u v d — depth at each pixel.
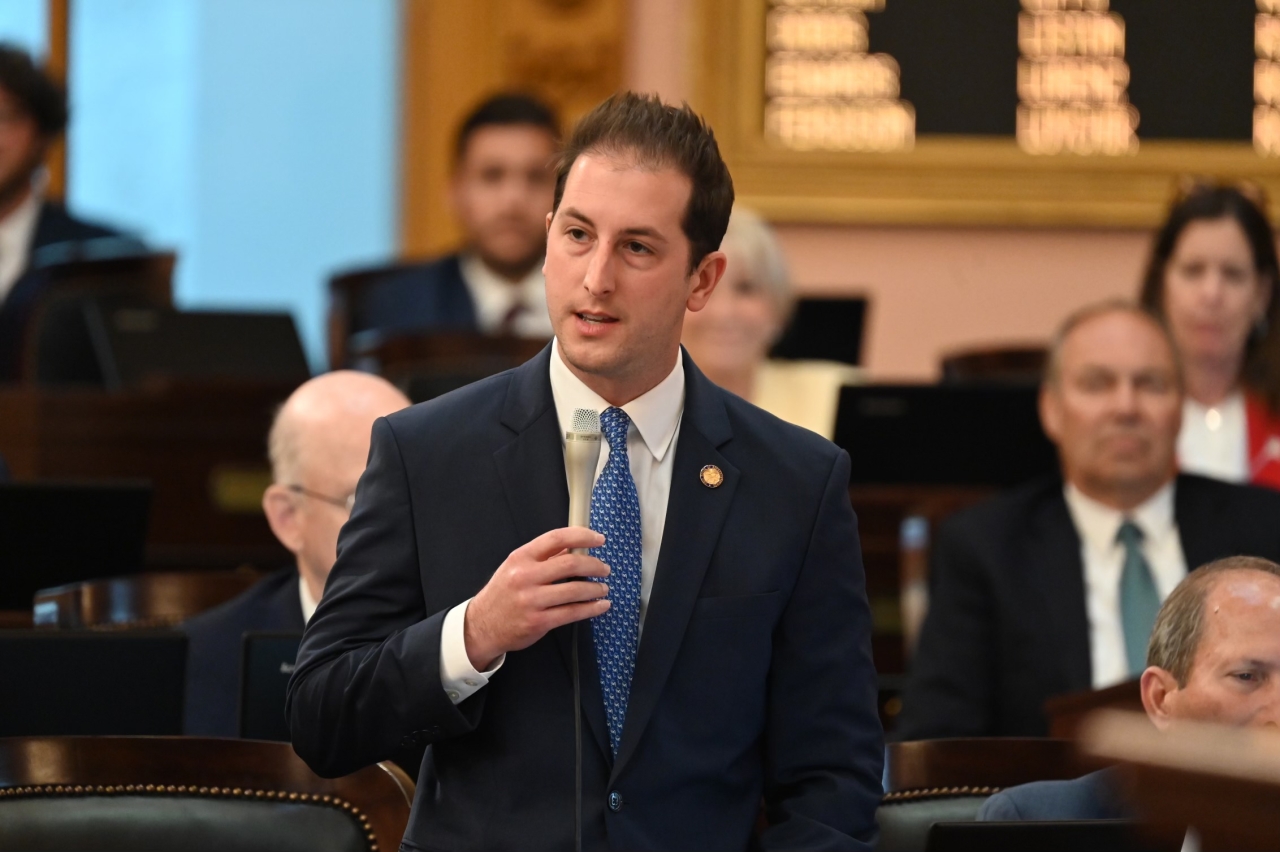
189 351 18.81
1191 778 4.68
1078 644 13.23
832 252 26.05
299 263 27.27
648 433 8.30
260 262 27.22
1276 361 16.70
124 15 27.14
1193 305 16.53
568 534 7.37
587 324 7.91
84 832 8.32
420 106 26.53
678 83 26.22
